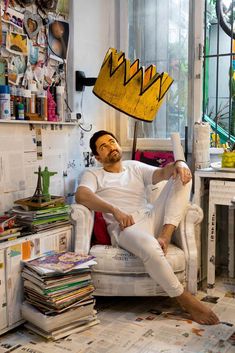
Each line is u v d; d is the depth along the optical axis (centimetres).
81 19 283
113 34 313
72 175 282
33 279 194
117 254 215
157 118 310
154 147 307
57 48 266
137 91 239
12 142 234
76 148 285
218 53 287
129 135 318
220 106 291
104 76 243
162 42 305
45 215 213
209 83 293
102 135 247
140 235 211
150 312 220
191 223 232
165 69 305
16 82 236
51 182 264
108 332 197
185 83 298
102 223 237
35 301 196
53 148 264
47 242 214
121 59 240
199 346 183
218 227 288
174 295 207
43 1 250
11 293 196
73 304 196
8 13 228
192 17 286
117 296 235
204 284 258
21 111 233
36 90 248
